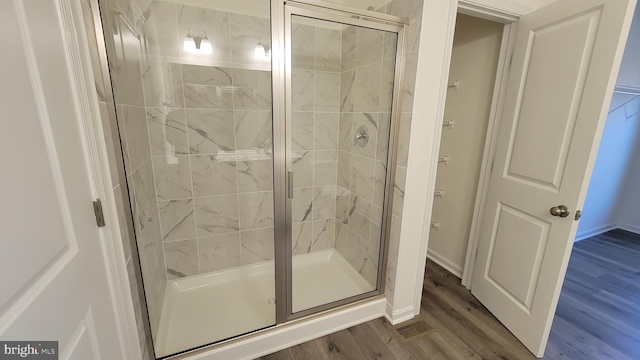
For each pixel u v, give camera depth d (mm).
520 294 1613
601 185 3092
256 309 1838
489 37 1981
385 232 1731
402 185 1589
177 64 1722
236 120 1927
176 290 1995
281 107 1356
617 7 1128
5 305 509
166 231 1912
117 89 1133
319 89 2094
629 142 3094
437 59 1446
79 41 820
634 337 1691
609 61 1161
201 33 1727
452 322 1789
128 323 1081
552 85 1420
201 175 1937
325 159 2264
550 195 1422
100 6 958
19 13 574
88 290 809
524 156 1596
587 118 1246
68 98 753
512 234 1677
